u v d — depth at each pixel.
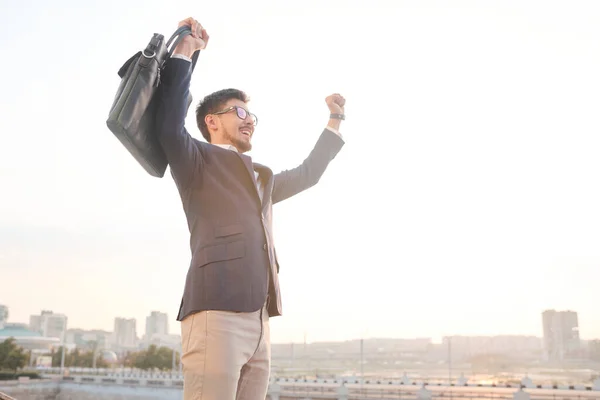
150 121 1.78
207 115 2.12
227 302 1.70
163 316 199.75
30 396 55.03
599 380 36.62
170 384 49.41
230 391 1.67
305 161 2.51
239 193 1.87
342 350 174.62
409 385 47.84
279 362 150.88
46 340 110.50
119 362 108.62
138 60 1.78
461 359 154.62
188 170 1.81
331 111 2.66
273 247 1.94
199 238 1.82
